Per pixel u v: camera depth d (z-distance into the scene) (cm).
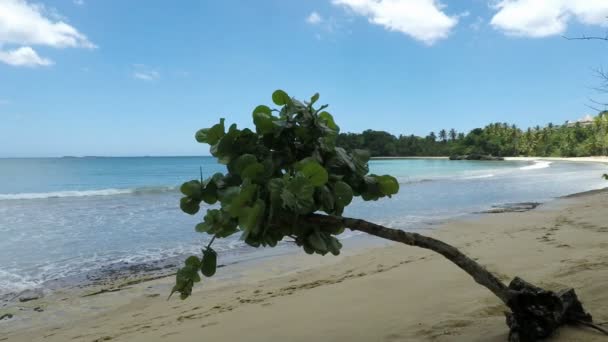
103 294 636
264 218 176
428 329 310
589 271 423
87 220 1363
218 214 193
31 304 600
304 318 404
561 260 525
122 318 527
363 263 710
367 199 221
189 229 1191
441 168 5984
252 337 370
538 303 235
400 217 1327
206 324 442
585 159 9019
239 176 200
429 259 650
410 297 421
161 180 3778
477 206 1591
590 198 1623
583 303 303
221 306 523
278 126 194
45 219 1387
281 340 346
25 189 2838
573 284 374
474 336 275
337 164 206
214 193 202
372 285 496
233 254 866
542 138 11988
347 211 1490
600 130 9000
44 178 4034
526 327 233
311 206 172
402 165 7406
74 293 645
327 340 328
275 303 492
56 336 481
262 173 184
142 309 561
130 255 892
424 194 2108
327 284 572
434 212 1438
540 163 8012
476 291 409
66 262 838
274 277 673
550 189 2359
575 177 3491
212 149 200
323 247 190
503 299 233
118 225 1262
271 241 191
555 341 228
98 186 3061
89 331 486
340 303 440
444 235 951
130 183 3369
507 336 257
